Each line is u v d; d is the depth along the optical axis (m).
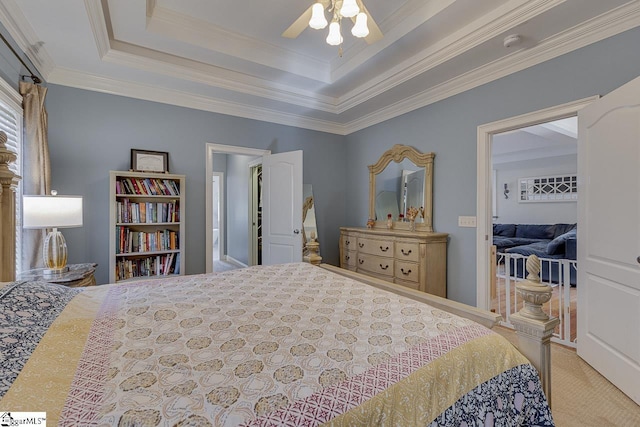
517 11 2.18
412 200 3.71
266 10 2.61
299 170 3.97
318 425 0.69
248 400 0.73
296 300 1.48
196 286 1.72
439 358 0.96
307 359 0.92
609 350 2.06
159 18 2.62
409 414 0.81
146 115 3.39
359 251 4.04
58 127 2.95
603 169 2.11
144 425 0.64
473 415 0.93
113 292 1.58
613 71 2.14
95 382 0.78
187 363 0.89
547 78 2.50
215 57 3.07
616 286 2.01
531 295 1.17
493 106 2.89
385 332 1.11
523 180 7.69
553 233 6.66
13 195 1.65
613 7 2.04
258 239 5.61
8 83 2.16
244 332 1.11
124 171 3.19
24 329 0.95
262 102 3.87
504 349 1.08
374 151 4.35
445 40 2.70
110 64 2.86
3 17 2.00
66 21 2.21
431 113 3.50
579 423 1.70
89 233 3.09
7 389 0.71
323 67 3.62
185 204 3.61
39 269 2.40
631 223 1.90
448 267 3.30
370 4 2.51
